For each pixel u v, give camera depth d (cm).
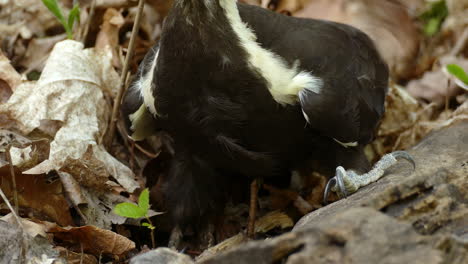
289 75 908
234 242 1020
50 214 930
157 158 1138
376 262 551
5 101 1130
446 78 1405
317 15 1492
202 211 1052
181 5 848
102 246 902
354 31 1124
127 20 1320
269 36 930
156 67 900
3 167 910
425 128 1249
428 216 663
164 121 952
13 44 1293
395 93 1273
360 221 572
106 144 1116
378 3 1527
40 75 1180
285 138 947
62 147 1035
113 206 991
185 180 1033
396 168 983
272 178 1134
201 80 874
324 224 583
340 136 959
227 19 860
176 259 666
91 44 1291
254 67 873
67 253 865
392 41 1491
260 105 895
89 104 1110
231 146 932
